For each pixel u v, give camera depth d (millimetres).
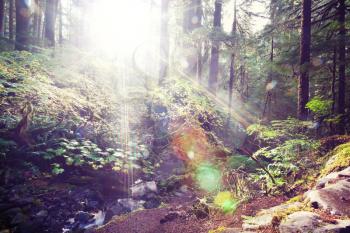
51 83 11133
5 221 5719
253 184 5965
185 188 7785
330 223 2898
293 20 11250
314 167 5660
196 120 10586
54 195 6926
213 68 17328
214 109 13641
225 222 4133
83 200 7012
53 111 9164
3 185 6730
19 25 14211
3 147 7230
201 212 4793
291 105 17375
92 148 8812
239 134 13875
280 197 4902
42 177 7445
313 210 3379
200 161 8656
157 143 10805
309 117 9289
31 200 6441
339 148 5676
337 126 9109
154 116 11742
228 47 15219
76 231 5633
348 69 11938
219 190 6453
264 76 18625
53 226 5914
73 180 7734
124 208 6699
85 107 10648
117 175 8375
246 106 18266
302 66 8789
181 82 12883
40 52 13945
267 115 16984
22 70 10336
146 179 8766
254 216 3988
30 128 8188
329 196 3566
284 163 5832
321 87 13555
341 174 4281
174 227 4477
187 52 17703
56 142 8227
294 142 6016
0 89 8555
